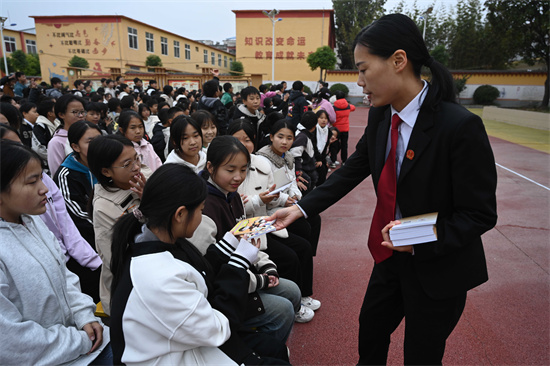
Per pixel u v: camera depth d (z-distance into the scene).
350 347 2.24
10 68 23.62
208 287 1.36
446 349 2.21
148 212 1.21
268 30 24.03
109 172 1.86
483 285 2.94
